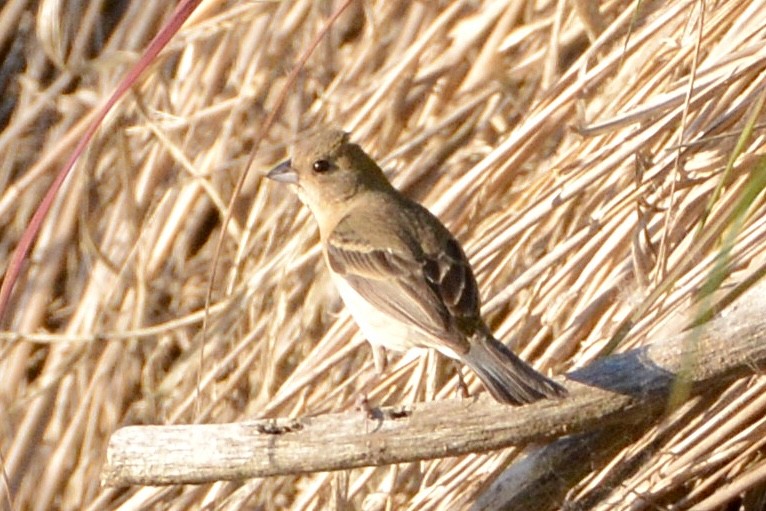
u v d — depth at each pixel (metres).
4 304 9.00
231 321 13.16
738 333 8.74
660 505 10.19
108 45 14.51
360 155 11.44
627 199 10.78
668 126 10.61
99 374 13.95
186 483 9.12
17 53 15.54
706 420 10.12
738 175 10.36
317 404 11.77
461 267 10.34
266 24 14.11
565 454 9.56
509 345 11.06
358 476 11.80
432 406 8.87
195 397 13.05
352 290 10.58
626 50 11.29
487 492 9.78
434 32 13.05
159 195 14.18
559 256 10.91
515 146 11.60
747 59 10.59
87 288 14.24
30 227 9.08
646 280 10.29
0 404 14.15
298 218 13.14
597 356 9.96
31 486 14.00
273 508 12.61
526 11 13.18
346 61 13.98
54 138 14.56
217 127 14.02
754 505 10.36
